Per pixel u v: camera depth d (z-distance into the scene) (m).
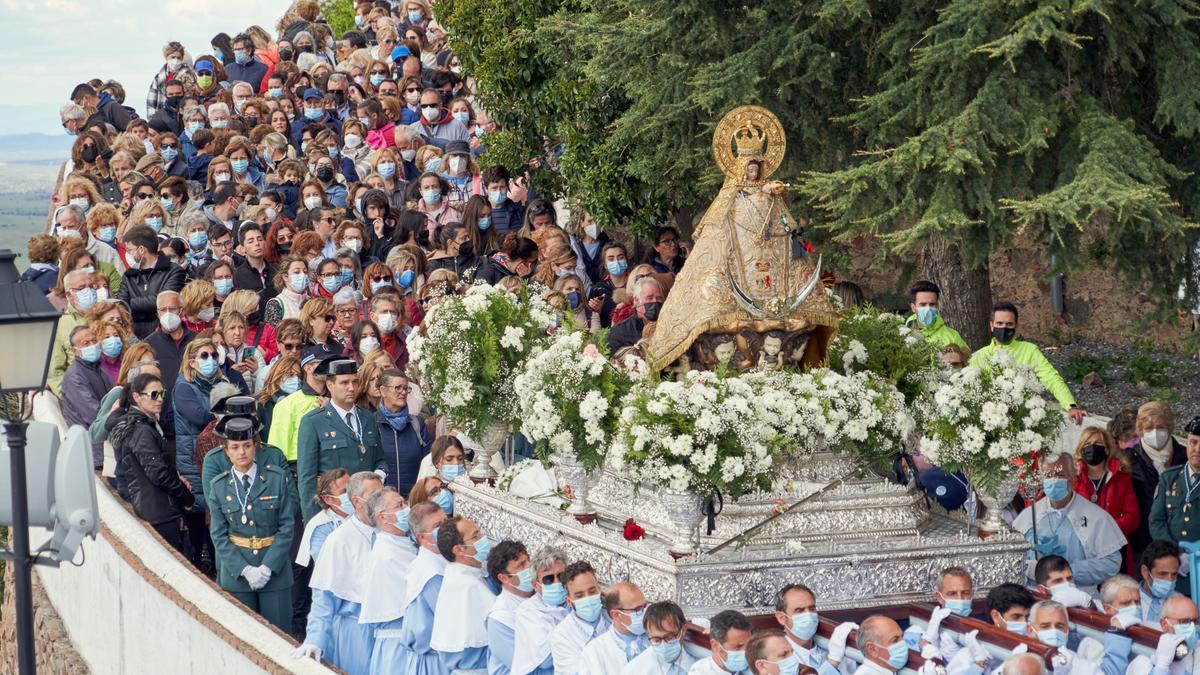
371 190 19.05
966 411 10.09
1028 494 11.72
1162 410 12.38
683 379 10.11
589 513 10.46
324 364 13.09
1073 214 12.61
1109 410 18.11
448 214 19.39
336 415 12.41
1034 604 9.21
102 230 19.02
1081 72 14.13
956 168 12.98
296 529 13.10
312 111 25.94
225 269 16.89
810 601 8.93
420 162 21.53
